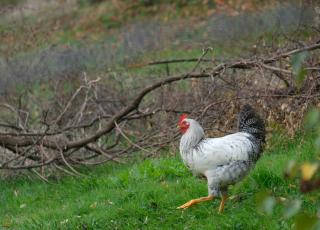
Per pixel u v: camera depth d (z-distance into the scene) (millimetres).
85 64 31359
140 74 28219
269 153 19219
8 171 22141
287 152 18906
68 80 26891
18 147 22438
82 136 23297
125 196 17375
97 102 23938
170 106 23094
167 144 21547
